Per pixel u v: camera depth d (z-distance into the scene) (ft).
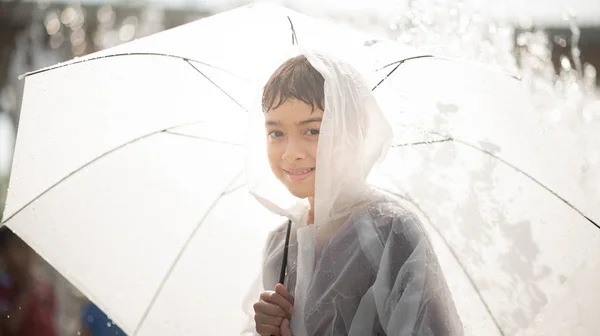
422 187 7.23
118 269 7.65
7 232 18.35
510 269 7.09
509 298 7.10
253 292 7.13
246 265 7.78
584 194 6.98
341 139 6.02
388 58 6.88
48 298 19.16
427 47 7.07
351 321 5.97
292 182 6.26
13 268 18.33
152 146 7.75
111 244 7.65
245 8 7.48
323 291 6.07
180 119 7.68
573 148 7.20
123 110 7.62
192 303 7.77
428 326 5.70
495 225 7.09
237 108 7.54
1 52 29.35
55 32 28.94
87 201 7.61
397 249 5.98
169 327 7.73
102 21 28.53
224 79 7.41
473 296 7.16
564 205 6.96
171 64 7.43
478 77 6.91
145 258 7.72
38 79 7.63
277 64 6.56
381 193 6.39
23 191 7.47
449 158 7.13
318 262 6.15
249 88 7.39
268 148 6.36
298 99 6.12
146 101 7.59
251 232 7.80
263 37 7.29
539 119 6.99
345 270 6.01
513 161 7.03
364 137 6.22
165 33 7.58
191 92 7.54
